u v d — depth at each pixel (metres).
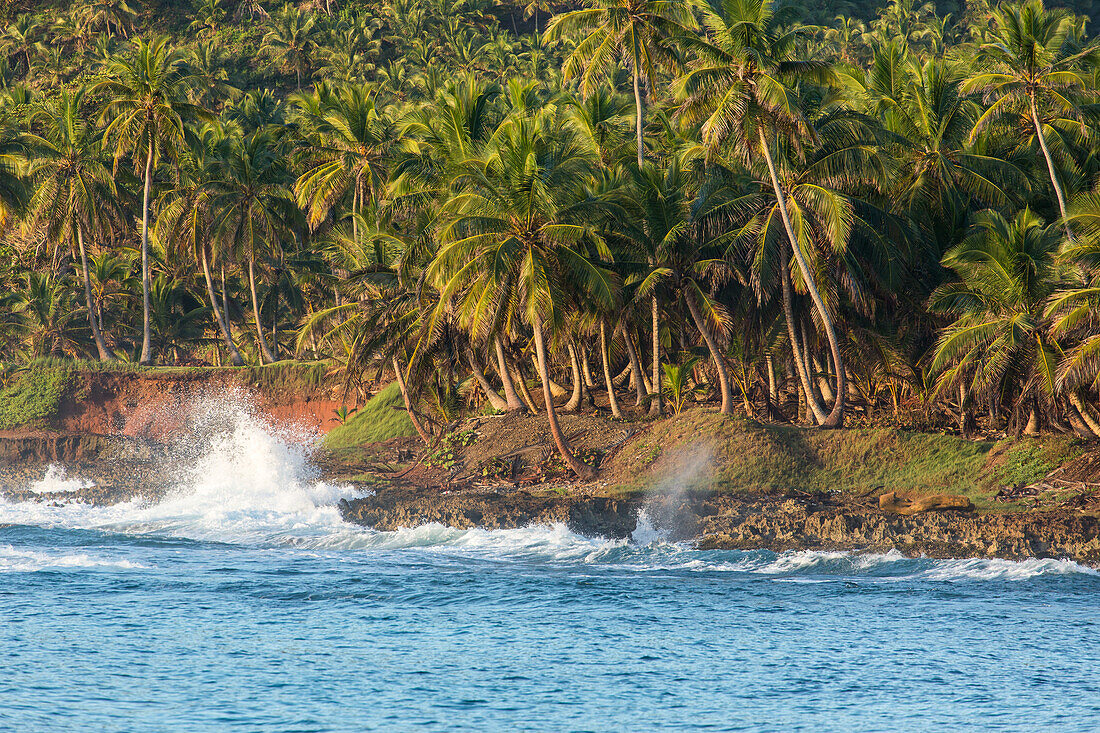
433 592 90.44
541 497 130.38
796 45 131.00
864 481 125.12
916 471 124.19
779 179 134.12
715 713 58.12
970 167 140.62
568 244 126.19
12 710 57.75
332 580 96.12
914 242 140.00
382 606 85.25
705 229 138.88
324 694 61.53
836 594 87.44
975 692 60.91
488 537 117.38
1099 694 60.03
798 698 60.56
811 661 68.06
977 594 85.44
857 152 129.25
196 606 85.25
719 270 135.50
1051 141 142.50
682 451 134.50
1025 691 60.91
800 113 124.44
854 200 134.00
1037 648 69.50
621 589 90.94
